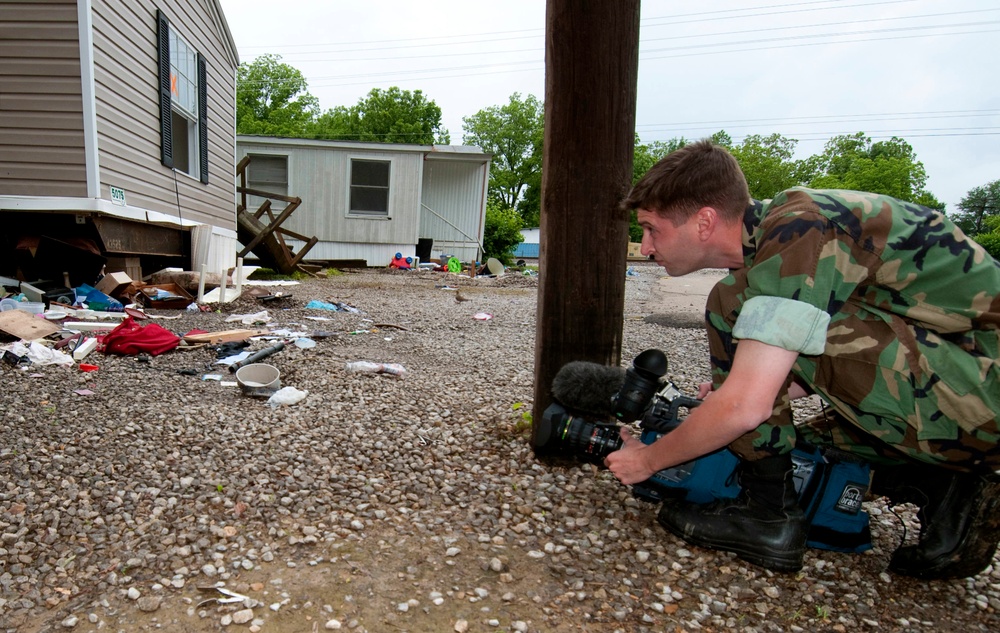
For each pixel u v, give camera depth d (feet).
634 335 20.72
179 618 4.81
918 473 5.77
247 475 7.36
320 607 4.99
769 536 5.73
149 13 21.94
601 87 7.25
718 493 6.17
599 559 5.93
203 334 15.38
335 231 50.31
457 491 7.27
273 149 48.60
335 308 23.89
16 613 4.83
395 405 10.51
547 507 6.93
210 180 29.27
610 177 7.55
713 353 5.75
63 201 18.40
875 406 4.99
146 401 10.01
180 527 6.15
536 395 8.25
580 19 7.08
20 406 9.25
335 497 6.96
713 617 5.13
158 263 26.09
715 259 5.43
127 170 20.58
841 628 5.07
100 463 7.42
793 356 4.59
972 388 4.68
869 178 183.01
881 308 5.00
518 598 5.26
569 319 7.84
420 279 42.06
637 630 4.93
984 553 5.33
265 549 5.81
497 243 68.74
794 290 4.52
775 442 5.54
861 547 6.14
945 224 4.82
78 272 20.10
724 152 5.12
